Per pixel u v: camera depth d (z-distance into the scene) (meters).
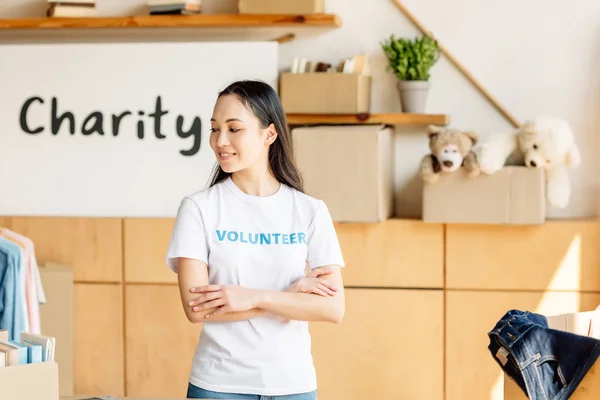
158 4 3.51
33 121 3.65
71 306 3.47
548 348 2.07
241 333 1.96
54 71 3.62
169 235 3.53
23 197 3.67
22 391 1.59
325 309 1.98
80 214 3.64
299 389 1.98
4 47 3.64
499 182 3.19
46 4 3.73
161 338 3.54
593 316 2.37
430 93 3.55
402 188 3.60
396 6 3.55
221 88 3.54
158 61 3.57
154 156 3.59
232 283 2.00
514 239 3.29
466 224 3.31
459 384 3.35
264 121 2.02
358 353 3.40
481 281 3.31
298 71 3.43
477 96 3.52
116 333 3.55
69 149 3.63
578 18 3.44
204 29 3.66
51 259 3.58
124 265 3.54
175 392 3.54
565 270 3.26
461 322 3.34
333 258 2.05
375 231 3.36
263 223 2.02
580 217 3.46
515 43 3.48
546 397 2.06
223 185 2.05
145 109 3.59
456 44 3.51
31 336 1.69
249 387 1.95
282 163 2.08
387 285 3.37
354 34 3.57
